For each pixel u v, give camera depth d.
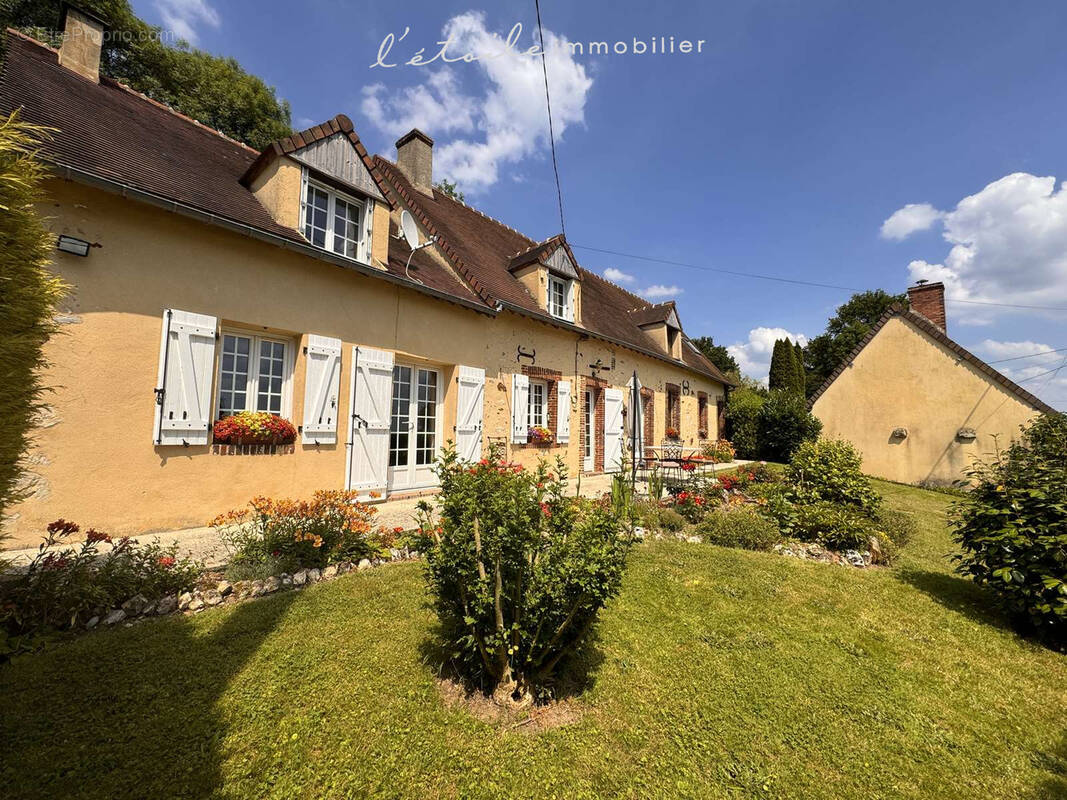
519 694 2.29
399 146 10.47
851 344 28.45
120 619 2.76
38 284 2.01
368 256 6.05
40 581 2.67
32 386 2.15
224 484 4.65
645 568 4.25
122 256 4.05
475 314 7.62
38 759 1.70
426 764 1.83
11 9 9.69
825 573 4.48
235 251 4.80
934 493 11.01
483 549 2.21
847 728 2.23
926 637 3.29
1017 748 2.18
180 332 4.34
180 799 1.58
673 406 14.32
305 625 2.83
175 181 4.61
